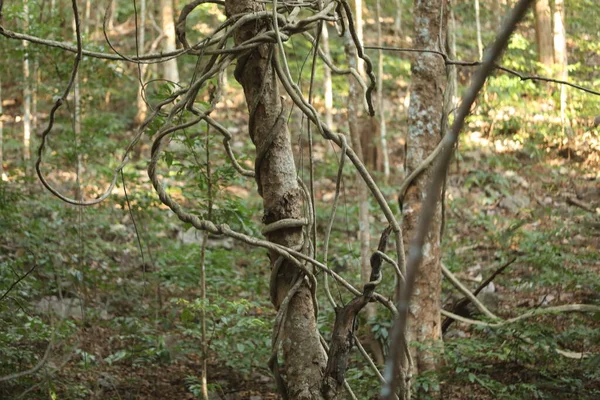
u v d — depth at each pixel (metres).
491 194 10.62
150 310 6.64
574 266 7.53
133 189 8.31
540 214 9.33
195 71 2.98
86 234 7.43
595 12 14.45
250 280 7.32
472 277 7.89
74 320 5.54
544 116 12.22
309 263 2.90
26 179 7.54
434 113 5.90
